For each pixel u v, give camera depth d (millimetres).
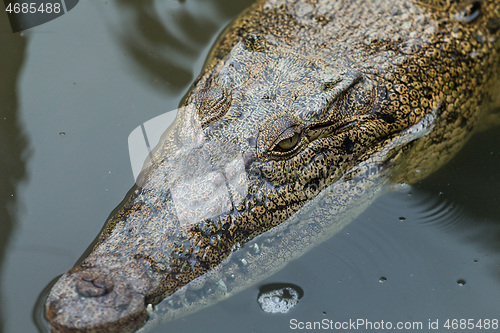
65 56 5004
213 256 3301
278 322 3354
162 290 3113
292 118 3605
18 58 4926
